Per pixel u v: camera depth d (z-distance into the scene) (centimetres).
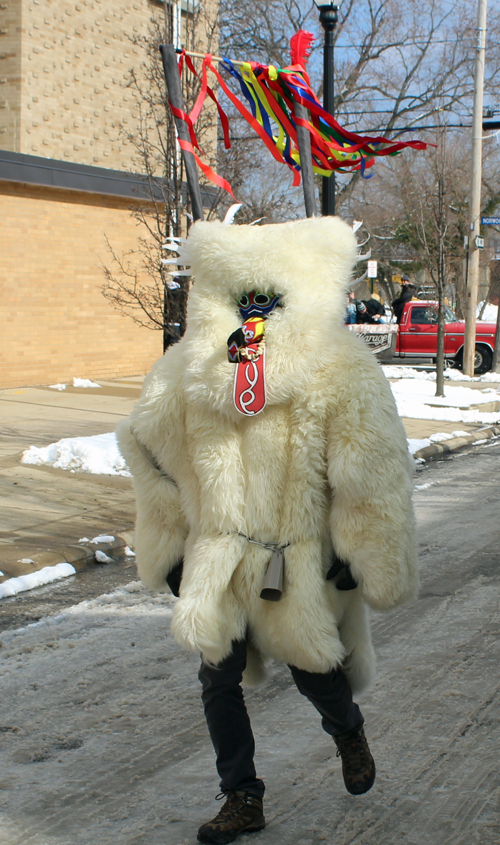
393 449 259
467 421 1372
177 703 397
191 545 285
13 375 1479
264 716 386
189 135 324
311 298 265
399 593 266
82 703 396
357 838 287
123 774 332
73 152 1520
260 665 302
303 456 262
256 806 284
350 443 255
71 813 304
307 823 296
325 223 276
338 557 268
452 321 2339
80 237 1557
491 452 1141
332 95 879
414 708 391
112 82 1578
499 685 416
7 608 529
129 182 1557
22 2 1402
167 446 285
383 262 3875
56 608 530
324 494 268
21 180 1389
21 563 588
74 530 677
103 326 1631
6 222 1433
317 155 341
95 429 1092
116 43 1580
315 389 262
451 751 349
